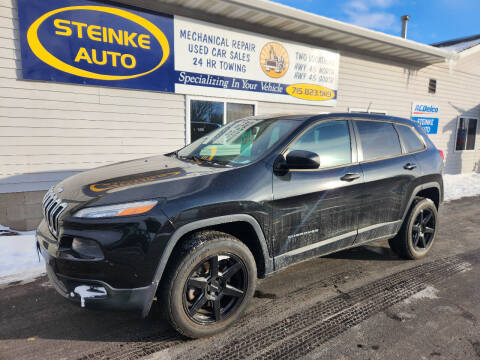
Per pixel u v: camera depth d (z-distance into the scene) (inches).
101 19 212.7
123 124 232.7
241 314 100.6
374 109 378.3
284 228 106.2
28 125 202.4
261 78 287.9
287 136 113.0
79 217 83.1
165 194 88.4
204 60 256.2
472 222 230.4
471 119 491.8
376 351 90.2
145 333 97.9
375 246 176.1
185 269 88.2
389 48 345.7
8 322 102.9
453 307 114.2
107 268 81.4
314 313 109.0
